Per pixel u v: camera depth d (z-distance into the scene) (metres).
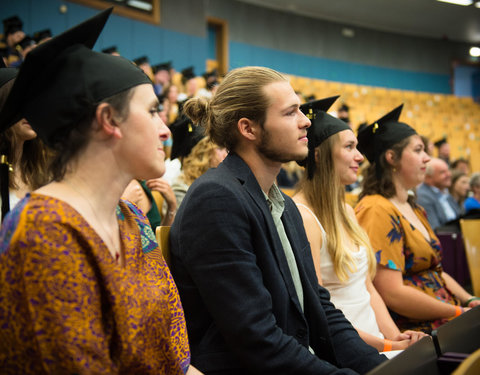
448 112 12.23
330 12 11.59
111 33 7.07
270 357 1.13
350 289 1.80
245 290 1.16
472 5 11.48
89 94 0.87
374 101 11.36
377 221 2.12
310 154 1.86
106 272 0.85
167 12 7.89
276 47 10.92
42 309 0.77
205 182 1.25
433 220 4.16
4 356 0.79
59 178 0.89
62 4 6.44
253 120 1.37
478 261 2.71
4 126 0.94
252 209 1.28
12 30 4.88
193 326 1.27
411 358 0.88
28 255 0.78
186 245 1.22
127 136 0.91
